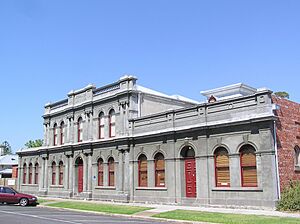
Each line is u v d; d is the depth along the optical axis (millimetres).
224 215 17938
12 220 17516
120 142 29266
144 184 27469
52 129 39500
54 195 37312
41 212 22734
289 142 21484
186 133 24500
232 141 21812
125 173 28688
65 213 22406
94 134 32562
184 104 33844
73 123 35625
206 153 23078
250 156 21078
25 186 43312
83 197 32688
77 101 35562
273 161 19828
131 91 29125
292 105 22688
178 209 21500
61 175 37125
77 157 34500
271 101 20688
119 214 21156
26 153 43844
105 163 31000
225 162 22266
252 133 20875
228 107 22281
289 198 19125
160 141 26297
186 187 24500
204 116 23406
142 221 17969
